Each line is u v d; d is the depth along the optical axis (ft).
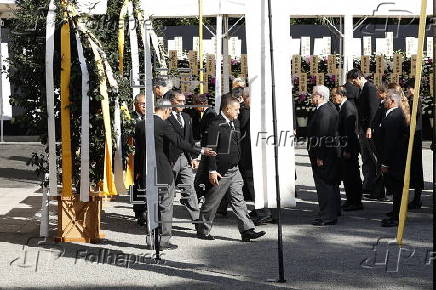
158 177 28.94
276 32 26.61
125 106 32.53
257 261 27.37
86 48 30.78
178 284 24.02
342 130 38.19
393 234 32.22
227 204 37.58
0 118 72.02
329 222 34.68
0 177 50.65
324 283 24.11
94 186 33.24
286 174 27.30
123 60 36.19
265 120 27.02
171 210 29.63
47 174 33.86
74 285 23.93
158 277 24.99
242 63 64.95
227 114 31.07
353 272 25.61
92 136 31.27
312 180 49.78
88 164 29.96
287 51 26.73
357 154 38.58
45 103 30.68
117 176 31.99
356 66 68.28
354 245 30.09
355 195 38.78
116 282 24.31
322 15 55.67
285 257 27.99
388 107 34.35
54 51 30.42
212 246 30.19
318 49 69.72
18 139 73.31
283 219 36.42
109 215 37.55
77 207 30.78
